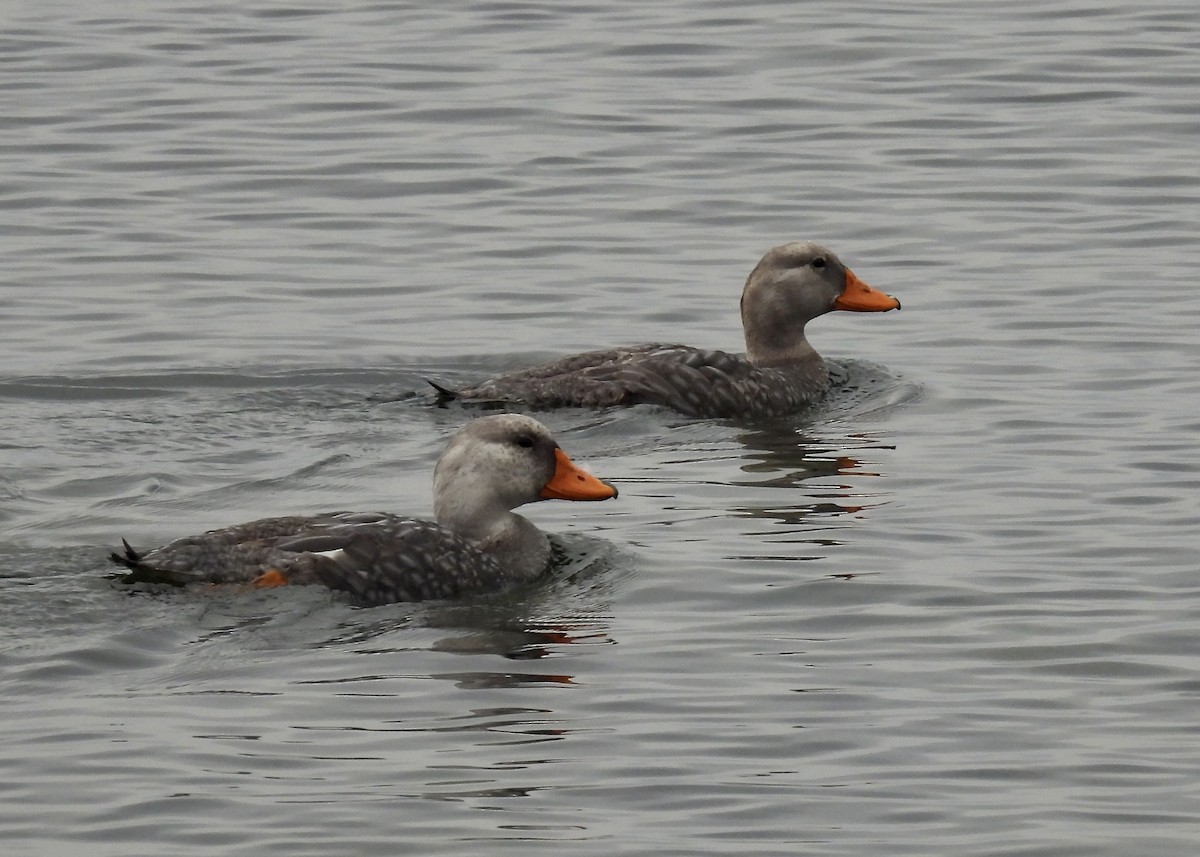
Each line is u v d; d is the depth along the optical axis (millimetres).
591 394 17891
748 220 23328
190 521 14766
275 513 15008
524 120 26266
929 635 12750
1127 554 14141
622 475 16328
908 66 28250
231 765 10789
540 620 13062
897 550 14312
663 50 28969
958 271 21891
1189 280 21406
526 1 31266
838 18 30500
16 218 23031
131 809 10305
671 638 12719
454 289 21344
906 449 16891
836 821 10352
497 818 10305
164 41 29281
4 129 25688
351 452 16531
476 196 24000
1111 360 19125
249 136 25703
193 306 20656
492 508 14133
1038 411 17750
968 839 10164
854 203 23781
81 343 19484
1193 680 12023
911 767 10938
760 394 18391
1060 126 26094
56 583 13094
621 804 10492
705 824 10297
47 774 10641
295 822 10219
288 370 18828
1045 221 23281
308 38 29531
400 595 13297
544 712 11562
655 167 24828
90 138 25500
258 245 22469
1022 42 29266
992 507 15234
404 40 29438
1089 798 10594
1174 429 17047
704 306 21047
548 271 21891
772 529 14828
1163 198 23875
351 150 25281
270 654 12289
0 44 28969
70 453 16344
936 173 24688
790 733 11336
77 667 11938
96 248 22266
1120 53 28688
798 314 19453
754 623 12977
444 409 17734
